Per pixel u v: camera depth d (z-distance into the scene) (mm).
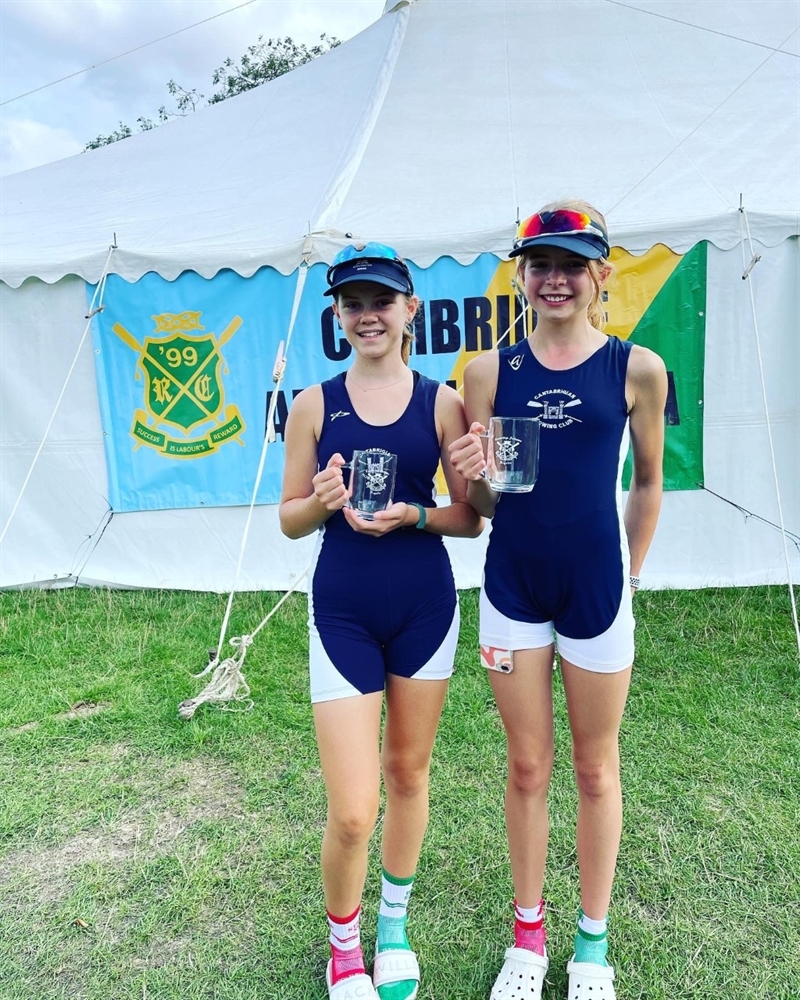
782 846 2379
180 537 5090
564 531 1709
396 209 4570
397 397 1781
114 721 3297
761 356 4488
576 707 1775
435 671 1783
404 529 1771
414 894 2217
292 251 4441
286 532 1830
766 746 2953
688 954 1985
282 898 2225
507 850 2396
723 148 4824
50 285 4754
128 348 4809
